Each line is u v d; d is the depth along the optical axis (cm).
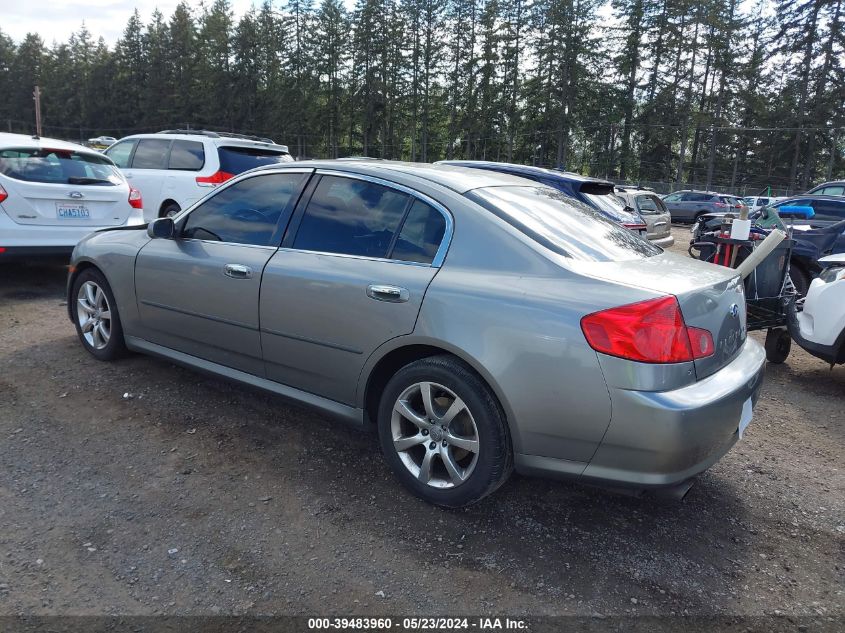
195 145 948
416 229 308
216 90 8425
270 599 234
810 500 332
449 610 234
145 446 344
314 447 354
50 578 238
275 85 8238
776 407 481
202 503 294
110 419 373
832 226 982
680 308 254
